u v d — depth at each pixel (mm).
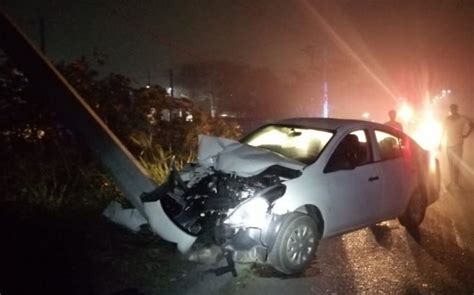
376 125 7453
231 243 5672
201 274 5758
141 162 9602
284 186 5730
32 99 8828
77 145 8984
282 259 5707
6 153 8430
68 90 6855
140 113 10727
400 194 7383
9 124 8844
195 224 5738
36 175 8219
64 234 6516
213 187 5855
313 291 5465
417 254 6742
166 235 5793
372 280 5809
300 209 6191
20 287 5105
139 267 5777
